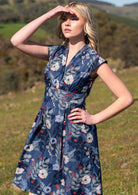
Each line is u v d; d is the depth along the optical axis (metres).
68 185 2.42
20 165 2.60
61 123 2.40
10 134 9.71
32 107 14.66
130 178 4.68
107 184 4.54
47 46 2.61
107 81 2.36
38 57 2.63
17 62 20.39
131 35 25.27
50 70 2.48
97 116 2.39
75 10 2.42
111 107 2.36
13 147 8.02
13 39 2.52
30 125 10.46
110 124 8.28
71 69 2.40
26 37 2.50
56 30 2.68
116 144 6.55
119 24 26.17
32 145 2.55
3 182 5.27
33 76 20.00
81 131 2.40
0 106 16.44
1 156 7.20
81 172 2.42
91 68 2.36
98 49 2.54
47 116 2.45
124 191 4.18
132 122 8.20
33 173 2.53
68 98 2.39
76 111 2.38
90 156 2.44
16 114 13.74
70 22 2.43
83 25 2.44
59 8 2.44
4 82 19.86
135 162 5.36
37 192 2.52
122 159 5.54
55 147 2.45
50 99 2.45
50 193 2.49
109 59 24.23
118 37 25.06
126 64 24.59
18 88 20.08
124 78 19.19
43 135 2.51
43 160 2.49
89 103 12.14
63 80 2.40
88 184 2.45
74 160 2.39
